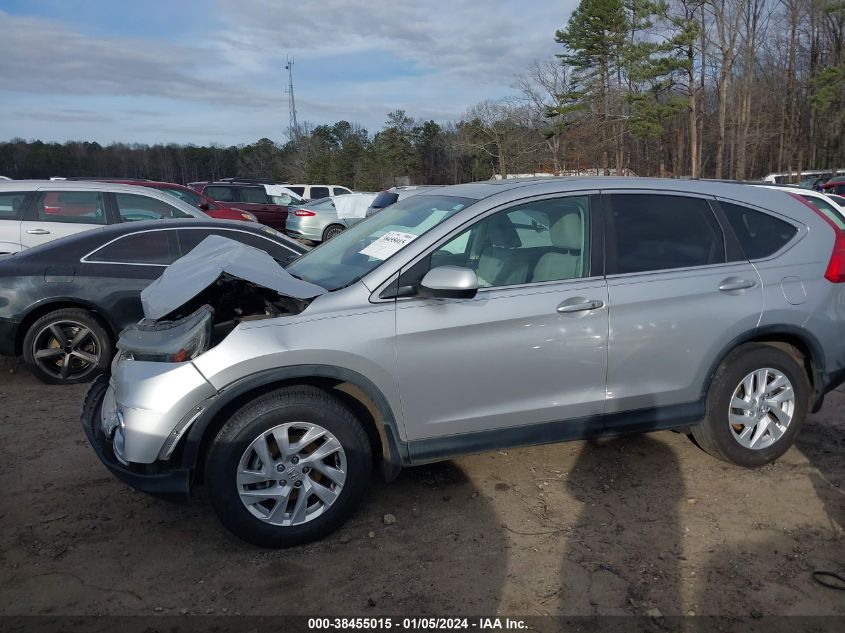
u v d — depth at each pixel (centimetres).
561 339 384
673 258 414
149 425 327
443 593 318
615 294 395
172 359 333
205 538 367
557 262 396
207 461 338
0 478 435
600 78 4175
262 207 2062
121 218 881
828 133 5047
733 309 416
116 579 330
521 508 395
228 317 418
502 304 375
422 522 380
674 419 416
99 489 421
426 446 374
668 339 404
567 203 406
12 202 855
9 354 613
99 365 630
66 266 620
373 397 358
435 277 351
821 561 342
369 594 318
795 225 448
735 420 431
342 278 384
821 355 445
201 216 917
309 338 344
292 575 333
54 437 501
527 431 389
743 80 4438
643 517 384
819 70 4659
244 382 335
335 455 362
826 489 417
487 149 4709
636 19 3822
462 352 369
